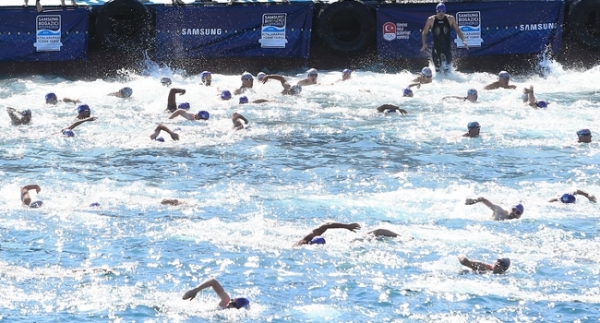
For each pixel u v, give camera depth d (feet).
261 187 168.35
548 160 190.19
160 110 242.37
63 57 291.17
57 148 200.44
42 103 251.19
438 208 153.48
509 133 215.31
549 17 296.71
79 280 119.14
